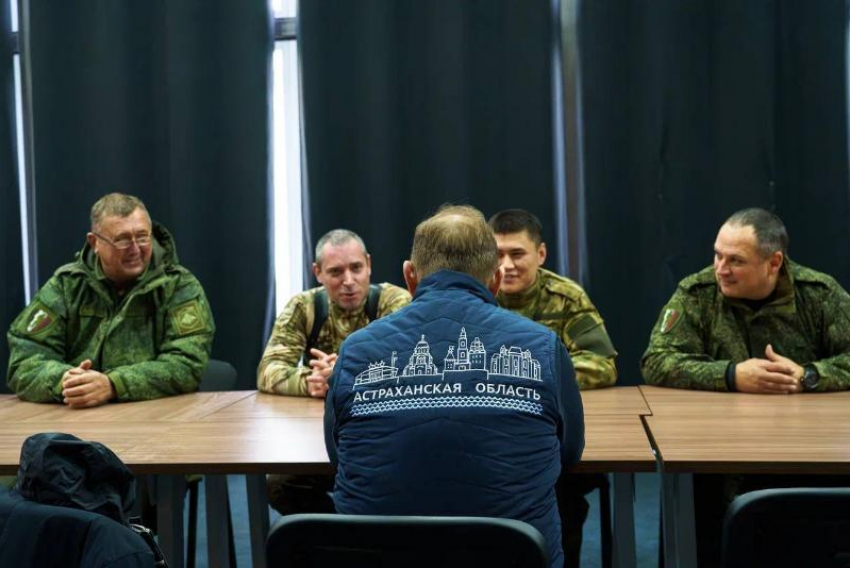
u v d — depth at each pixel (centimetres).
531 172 388
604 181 384
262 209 405
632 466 167
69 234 418
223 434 203
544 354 148
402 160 398
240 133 404
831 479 229
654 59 378
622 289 386
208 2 404
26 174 427
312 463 174
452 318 151
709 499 241
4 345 421
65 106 416
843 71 370
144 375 255
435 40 392
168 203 415
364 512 141
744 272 249
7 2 420
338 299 277
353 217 399
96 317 276
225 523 200
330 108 397
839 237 371
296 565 126
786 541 125
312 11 395
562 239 396
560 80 393
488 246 161
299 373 257
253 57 402
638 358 386
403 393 144
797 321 258
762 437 183
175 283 280
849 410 212
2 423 224
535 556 119
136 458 181
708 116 378
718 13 375
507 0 388
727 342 262
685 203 380
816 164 372
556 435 149
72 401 243
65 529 115
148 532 123
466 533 120
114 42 411
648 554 300
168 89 408
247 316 406
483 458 139
